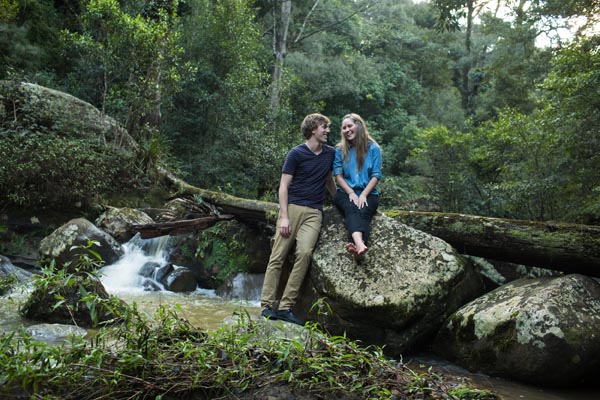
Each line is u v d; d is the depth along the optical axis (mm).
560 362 3184
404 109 26203
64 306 3770
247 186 11867
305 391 2307
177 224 6281
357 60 23094
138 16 10164
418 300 3703
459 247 4641
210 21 13133
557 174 8648
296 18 21719
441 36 28812
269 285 3949
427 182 12492
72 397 2113
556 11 13039
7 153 7055
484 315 3551
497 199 10906
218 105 12516
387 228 4184
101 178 8094
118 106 10242
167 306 2807
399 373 2604
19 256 6398
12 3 11844
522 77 16844
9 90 8672
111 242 6426
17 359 2107
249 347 2562
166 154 10797
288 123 14281
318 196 4137
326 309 3889
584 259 3941
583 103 7633
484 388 3156
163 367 2311
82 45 10141
